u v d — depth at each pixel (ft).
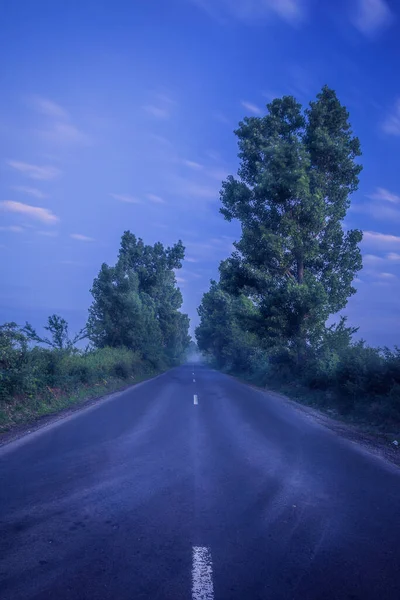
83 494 21.48
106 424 43.09
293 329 94.79
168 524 17.90
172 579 13.52
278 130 104.06
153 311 178.60
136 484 23.27
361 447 34.58
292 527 17.87
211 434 38.42
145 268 205.77
